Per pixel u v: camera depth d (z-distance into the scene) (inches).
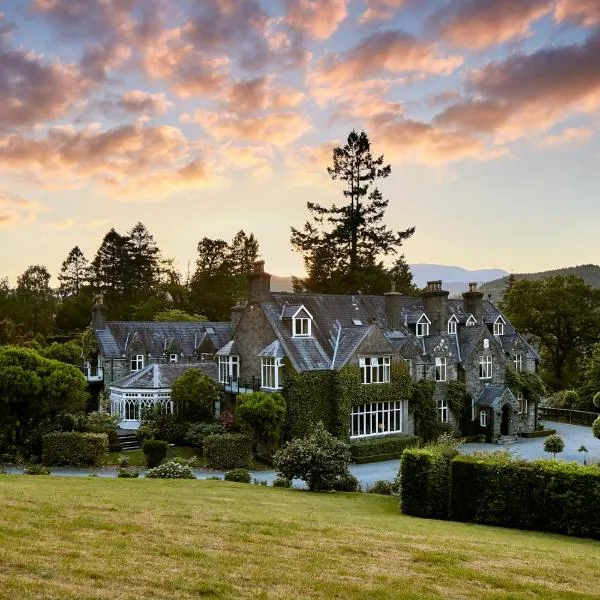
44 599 396.2
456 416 2059.5
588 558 657.0
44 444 1477.6
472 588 505.4
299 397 1699.1
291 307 1804.9
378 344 1835.6
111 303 4483.3
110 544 542.3
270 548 576.7
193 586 448.1
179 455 1626.5
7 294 4094.5
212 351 2551.7
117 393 1913.1
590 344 2982.3
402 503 959.6
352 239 3358.8
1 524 579.8
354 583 487.5
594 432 1779.0
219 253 4820.4
